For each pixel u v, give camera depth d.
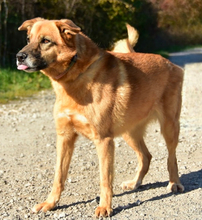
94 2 19.83
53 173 6.05
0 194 5.20
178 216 4.25
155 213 4.38
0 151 7.32
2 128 8.99
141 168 5.45
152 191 5.18
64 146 4.76
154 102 5.29
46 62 4.40
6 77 14.70
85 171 6.11
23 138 8.17
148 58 5.35
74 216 4.41
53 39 4.37
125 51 6.02
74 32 4.30
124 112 4.77
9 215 4.50
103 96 4.54
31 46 4.38
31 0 18.02
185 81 15.80
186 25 36.56
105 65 4.67
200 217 4.20
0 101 12.01
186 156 6.60
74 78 4.45
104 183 4.47
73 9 19.50
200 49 39.91
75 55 4.42
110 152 4.55
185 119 9.35
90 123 4.52
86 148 7.36
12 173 6.08
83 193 5.17
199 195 4.88
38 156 6.97
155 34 36.56
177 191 5.11
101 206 4.42
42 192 5.25
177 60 27.42
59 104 4.61
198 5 32.59
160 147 7.25
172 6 32.66
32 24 4.79
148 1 31.20
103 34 21.58
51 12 19.05
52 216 4.44
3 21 17.39
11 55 17.64
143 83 5.04
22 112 10.63
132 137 5.46
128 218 4.27
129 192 5.20
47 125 9.20
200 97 12.09
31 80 14.86
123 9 21.77
